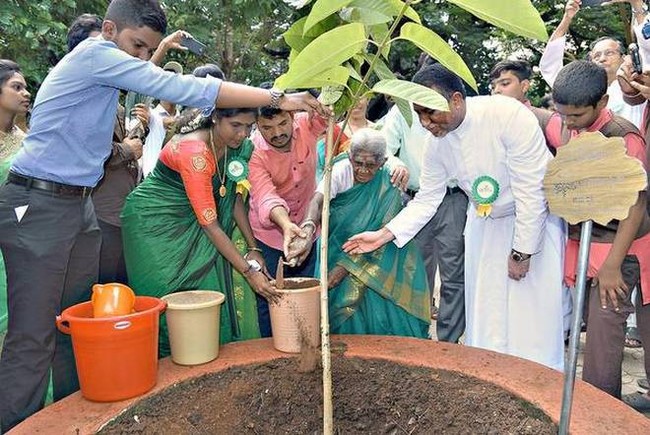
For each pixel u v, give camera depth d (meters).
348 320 2.71
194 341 2.09
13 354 2.17
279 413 1.98
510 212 2.65
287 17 7.47
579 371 3.29
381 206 2.64
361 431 1.96
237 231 2.72
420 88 1.46
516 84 3.44
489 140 2.47
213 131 2.40
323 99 1.62
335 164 2.66
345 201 2.63
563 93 2.20
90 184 2.25
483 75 8.03
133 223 2.51
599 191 1.46
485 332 2.75
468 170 2.55
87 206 2.33
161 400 1.91
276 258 2.99
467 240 2.86
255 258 2.66
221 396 1.97
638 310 2.46
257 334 2.74
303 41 1.70
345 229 2.64
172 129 2.76
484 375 1.93
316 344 2.20
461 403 1.85
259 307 3.06
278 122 2.58
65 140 2.14
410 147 3.69
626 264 2.35
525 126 2.44
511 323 2.73
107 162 2.78
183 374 2.04
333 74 1.53
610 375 2.36
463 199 3.41
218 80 2.10
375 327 2.71
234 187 2.60
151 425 1.79
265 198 2.60
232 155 2.58
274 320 2.21
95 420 1.75
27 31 4.92
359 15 1.54
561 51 3.12
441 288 3.53
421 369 2.03
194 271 2.53
